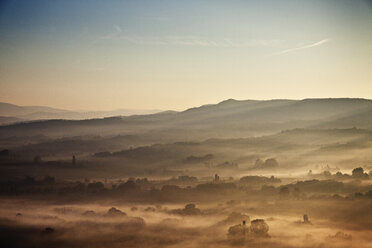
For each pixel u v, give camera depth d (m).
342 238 108.62
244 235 116.44
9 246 117.44
